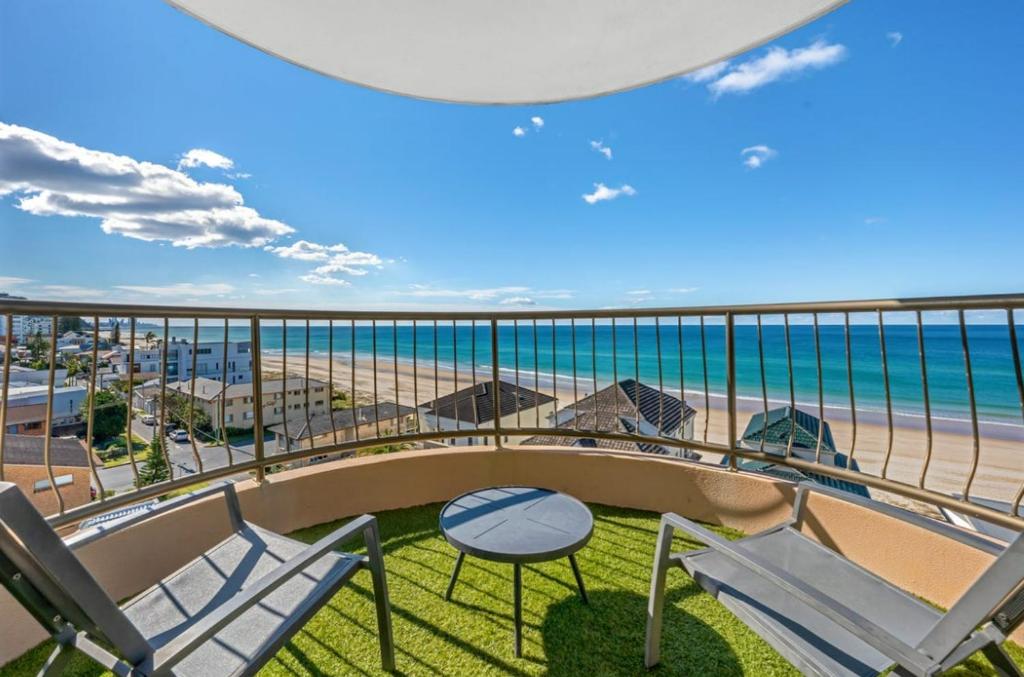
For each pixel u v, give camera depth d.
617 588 1.88
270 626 1.17
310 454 2.42
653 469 2.57
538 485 2.77
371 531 1.38
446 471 2.76
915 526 1.73
